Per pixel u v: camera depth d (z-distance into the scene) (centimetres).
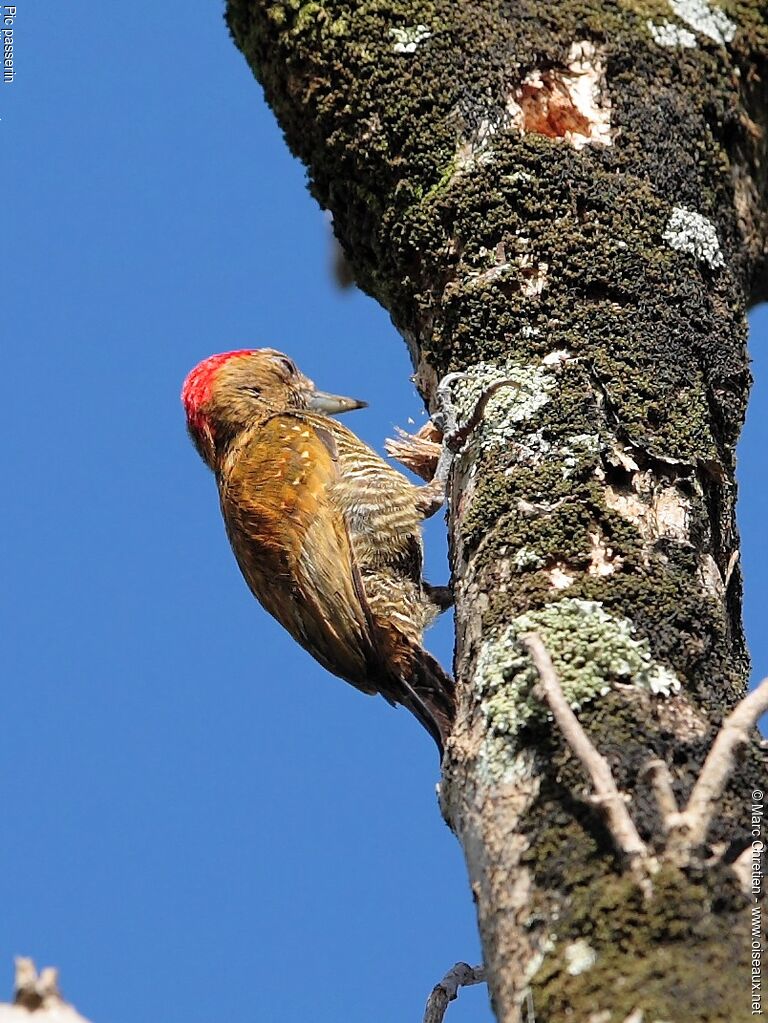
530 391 837
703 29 984
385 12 971
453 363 891
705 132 952
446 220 923
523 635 704
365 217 990
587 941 590
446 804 720
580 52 953
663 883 591
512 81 943
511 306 877
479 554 787
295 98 996
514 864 636
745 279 982
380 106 956
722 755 600
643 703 678
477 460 838
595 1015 566
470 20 963
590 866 612
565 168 902
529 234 891
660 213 898
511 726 682
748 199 989
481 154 926
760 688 607
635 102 937
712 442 833
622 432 807
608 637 704
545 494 788
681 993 560
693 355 856
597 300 865
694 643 712
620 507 785
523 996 592
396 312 996
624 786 638
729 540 839
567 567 757
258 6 1007
